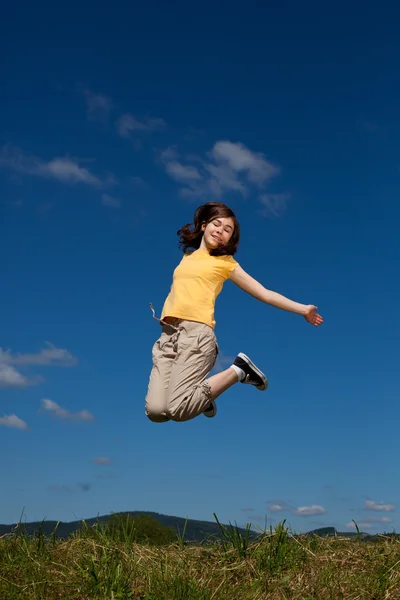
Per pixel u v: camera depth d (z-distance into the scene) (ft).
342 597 10.94
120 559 12.75
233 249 14.38
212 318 13.83
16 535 14.39
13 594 11.36
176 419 13.42
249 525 13.62
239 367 13.93
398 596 10.94
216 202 14.78
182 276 14.08
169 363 13.65
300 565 12.37
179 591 11.02
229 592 11.23
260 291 14.12
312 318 14.10
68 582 11.71
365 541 13.67
